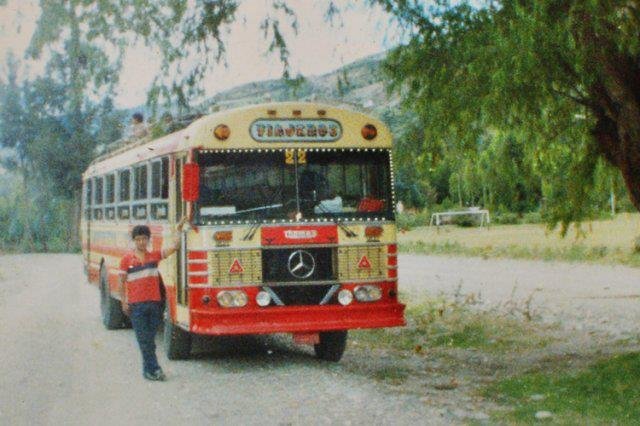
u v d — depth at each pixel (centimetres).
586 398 878
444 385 1027
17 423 798
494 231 4822
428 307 1864
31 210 5388
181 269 1098
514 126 995
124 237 1459
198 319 1037
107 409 856
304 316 1048
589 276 2270
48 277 2988
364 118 1096
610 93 880
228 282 1042
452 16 880
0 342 1364
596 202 1241
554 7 779
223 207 1052
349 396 907
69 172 4412
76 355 1227
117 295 1496
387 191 1095
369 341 1483
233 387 970
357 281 1073
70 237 5503
